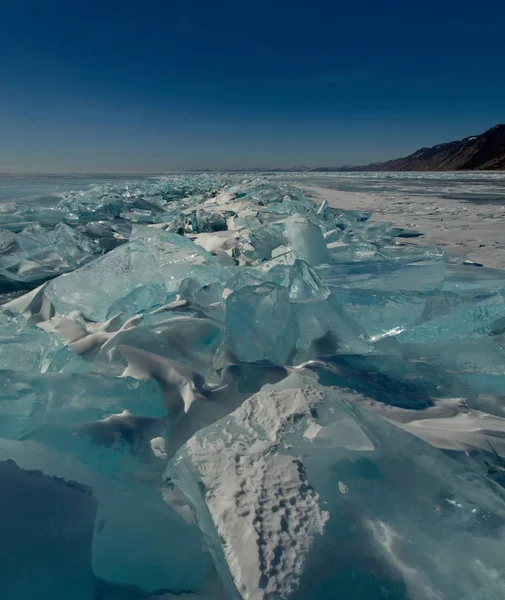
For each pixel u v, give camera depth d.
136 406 1.56
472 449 1.42
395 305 2.72
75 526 1.01
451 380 1.97
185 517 1.13
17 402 1.41
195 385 1.67
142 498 1.17
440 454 1.17
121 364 1.84
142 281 2.95
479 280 3.63
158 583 1.00
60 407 1.44
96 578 0.97
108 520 1.08
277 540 0.87
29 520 0.98
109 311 2.70
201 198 16.95
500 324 2.68
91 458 1.29
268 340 1.98
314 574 0.83
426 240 6.64
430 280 3.44
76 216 9.98
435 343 2.42
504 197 16.92
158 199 16.75
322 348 2.12
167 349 1.91
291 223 4.44
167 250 3.45
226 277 3.33
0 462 1.11
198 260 3.31
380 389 1.76
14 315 2.50
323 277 3.68
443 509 1.00
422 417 1.61
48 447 1.22
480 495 1.05
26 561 0.91
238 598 0.80
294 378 1.56
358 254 4.72
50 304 2.95
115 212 10.85
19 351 1.94
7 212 9.88
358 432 1.16
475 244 6.20
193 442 1.14
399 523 0.96
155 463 1.35
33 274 4.67
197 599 0.95
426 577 0.87
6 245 4.87
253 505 0.93
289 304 2.10
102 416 1.47
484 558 0.91
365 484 1.04
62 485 1.10
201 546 1.05
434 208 12.45
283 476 1.01
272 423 1.17
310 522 0.91
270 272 3.30
